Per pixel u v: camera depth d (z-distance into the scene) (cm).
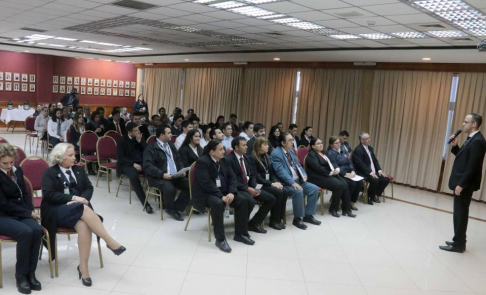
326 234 483
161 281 328
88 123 790
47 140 830
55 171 337
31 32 848
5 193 306
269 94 1076
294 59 962
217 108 1204
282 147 529
